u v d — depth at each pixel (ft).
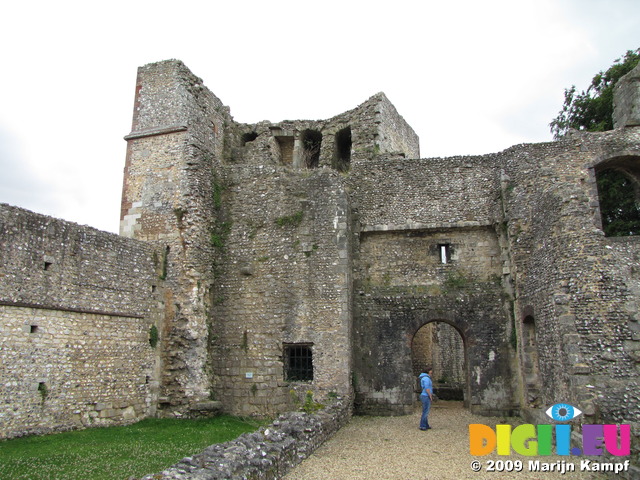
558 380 37.68
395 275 52.03
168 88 53.21
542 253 42.37
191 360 46.42
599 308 36.09
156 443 33.99
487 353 48.49
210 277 50.29
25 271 35.63
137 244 45.96
